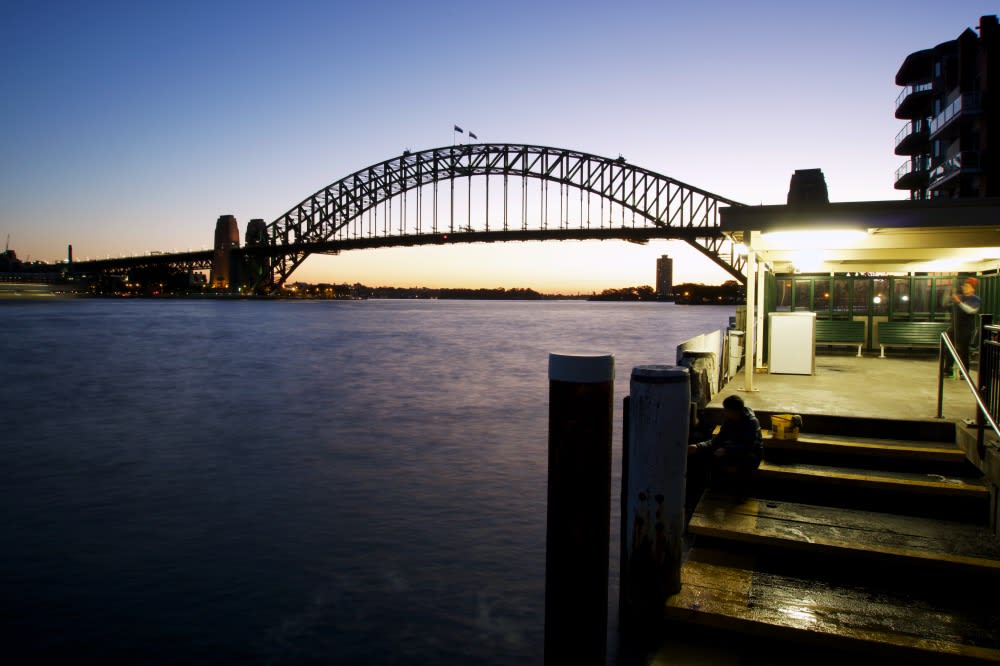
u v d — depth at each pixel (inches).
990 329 239.9
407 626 279.3
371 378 1213.1
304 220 7066.9
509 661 255.0
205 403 893.8
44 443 625.9
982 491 242.1
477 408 845.8
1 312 5290.4
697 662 195.2
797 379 442.9
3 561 340.5
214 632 274.1
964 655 177.9
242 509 422.3
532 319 5275.6
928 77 2110.0
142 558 345.1
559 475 172.1
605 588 175.8
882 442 281.7
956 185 1822.1
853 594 213.0
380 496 448.8
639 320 5078.7
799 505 263.3
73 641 267.4
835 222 314.0
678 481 206.1
